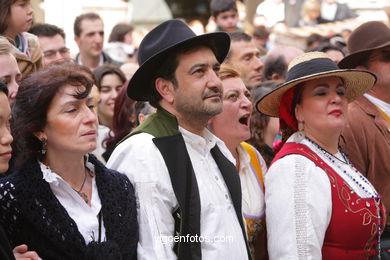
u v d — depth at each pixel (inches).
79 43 322.0
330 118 155.7
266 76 269.3
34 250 122.2
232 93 166.6
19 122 126.7
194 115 141.1
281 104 163.9
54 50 249.6
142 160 136.5
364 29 193.9
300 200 146.9
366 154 183.2
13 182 124.3
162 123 143.1
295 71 158.2
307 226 145.2
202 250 134.2
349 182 152.9
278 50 269.3
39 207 122.4
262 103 164.1
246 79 245.4
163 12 659.4
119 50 358.9
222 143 151.9
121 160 140.3
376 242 154.8
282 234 146.9
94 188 131.9
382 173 183.6
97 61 323.6
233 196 144.9
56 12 494.0
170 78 141.9
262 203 166.1
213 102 139.9
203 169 142.1
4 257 111.0
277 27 464.8
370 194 153.1
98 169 133.3
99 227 128.3
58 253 122.1
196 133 144.6
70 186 127.6
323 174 150.3
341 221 148.6
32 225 122.4
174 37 141.5
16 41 195.8
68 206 126.4
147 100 148.8
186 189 135.6
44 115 126.3
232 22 340.8
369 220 150.3
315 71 155.0
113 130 213.5
